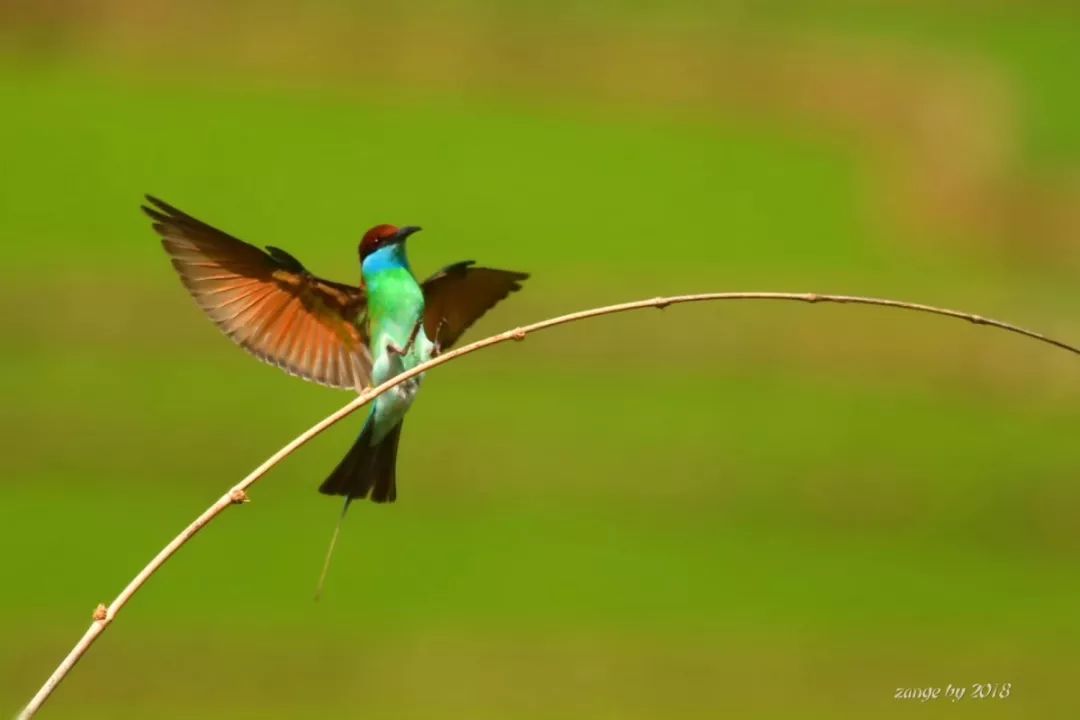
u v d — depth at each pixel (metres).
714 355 39.00
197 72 55.44
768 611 26.62
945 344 39.50
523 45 57.66
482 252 41.91
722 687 24.42
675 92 57.25
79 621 24.39
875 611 26.88
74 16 56.97
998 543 30.38
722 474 32.53
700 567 28.44
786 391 37.34
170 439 32.00
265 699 23.69
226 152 48.22
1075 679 24.38
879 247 45.38
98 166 46.19
